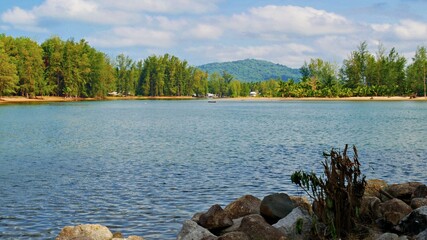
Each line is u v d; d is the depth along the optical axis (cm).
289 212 1259
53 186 2086
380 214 1198
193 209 1669
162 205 1723
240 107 13700
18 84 15950
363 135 4706
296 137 4584
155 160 2948
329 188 1131
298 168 2581
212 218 1226
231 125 6469
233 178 2275
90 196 1873
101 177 2319
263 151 3428
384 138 4362
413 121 6806
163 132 5353
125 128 5966
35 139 4419
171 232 1392
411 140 4147
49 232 1400
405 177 2303
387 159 2920
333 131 5272
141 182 2178
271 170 2516
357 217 1129
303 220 1153
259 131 5391
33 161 2919
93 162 2867
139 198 1839
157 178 2283
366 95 19000
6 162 2867
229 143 4047
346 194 1125
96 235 1160
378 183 1491
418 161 2812
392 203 1207
